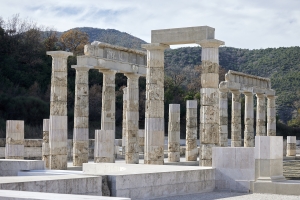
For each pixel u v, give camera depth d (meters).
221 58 122.69
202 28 27.81
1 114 60.75
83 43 85.62
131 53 37.19
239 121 50.59
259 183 20.58
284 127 85.06
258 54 123.25
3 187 14.20
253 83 52.75
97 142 29.66
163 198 18.55
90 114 71.19
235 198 18.75
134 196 17.48
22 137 33.16
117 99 73.56
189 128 42.88
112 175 16.89
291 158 51.84
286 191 20.03
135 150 36.56
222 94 47.94
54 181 15.34
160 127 29.00
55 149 31.27
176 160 41.00
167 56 122.00
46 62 74.62
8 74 68.81
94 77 77.00
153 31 29.00
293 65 112.88
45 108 64.62
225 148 21.41
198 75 106.12
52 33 86.38
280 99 102.38
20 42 73.12
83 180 16.11
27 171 22.11
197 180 20.55
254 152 20.89
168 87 84.62
